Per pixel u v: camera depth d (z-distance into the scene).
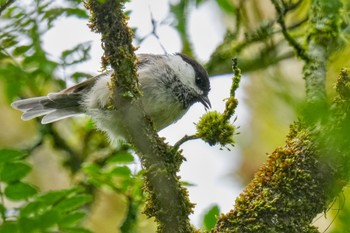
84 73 11.05
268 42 11.34
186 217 7.04
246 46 11.68
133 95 7.36
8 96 10.16
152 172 7.07
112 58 7.24
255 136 12.10
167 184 7.04
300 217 6.55
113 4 7.02
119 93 7.37
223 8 10.54
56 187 13.12
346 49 9.60
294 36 10.56
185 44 11.48
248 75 11.39
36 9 9.80
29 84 10.66
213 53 11.92
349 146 4.95
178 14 10.26
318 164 6.52
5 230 6.76
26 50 10.10
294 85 9.04
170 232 6.99
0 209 6.98
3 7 9.21
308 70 8.91
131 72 7.32
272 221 6.56
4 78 9.99
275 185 6.70
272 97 7.68
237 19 11.36
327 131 6.14
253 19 11.42
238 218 6.70
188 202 7.09
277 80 9.20
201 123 7.00
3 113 13.79
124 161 8.70
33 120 13.85
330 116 4.55
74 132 12.56
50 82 11.08
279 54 11.30
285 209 6.57
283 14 9.70
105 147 12.05
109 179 8.72
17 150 7.09
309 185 6.55
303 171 6.59
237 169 12.85
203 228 7.48
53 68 10.33
